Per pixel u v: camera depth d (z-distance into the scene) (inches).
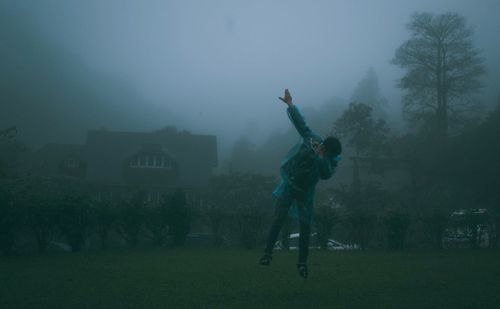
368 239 622.2
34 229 498.9
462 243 636.1
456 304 221.8
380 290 258.5
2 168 644.1
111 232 624.1
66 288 259.3
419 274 324.2
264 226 610.2
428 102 1780.3
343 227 632.4
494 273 330.3
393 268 360.8
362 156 1460.4
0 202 466.9
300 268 243.4
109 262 390.0
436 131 1676.9
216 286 268.4
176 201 608.7
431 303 223.8
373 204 1250.0
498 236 642.2
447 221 629.6
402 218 604.7
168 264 375.2
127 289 257.1
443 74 1760.6
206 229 637.9
